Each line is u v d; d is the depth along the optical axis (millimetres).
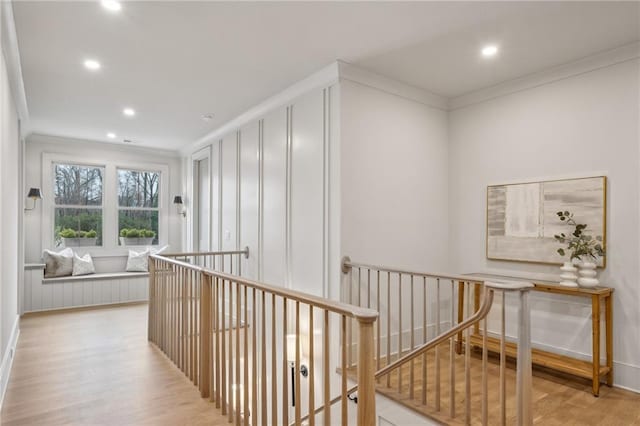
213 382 2691
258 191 4539
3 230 2826
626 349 2916
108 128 5395
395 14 2541
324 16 2564
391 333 3639
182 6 2430
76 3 2381
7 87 2887
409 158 3885
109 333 4340
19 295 5051
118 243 6484
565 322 3264
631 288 2908
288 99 3969
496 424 2289
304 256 3787
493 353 3555
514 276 3654
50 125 5234
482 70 3449
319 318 3602
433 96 4070
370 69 3439
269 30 2754
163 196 6914
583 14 2521
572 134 3264
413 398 2623
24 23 2609
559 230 3318
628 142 2951
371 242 3559
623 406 2619
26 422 2350
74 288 5637
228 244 5207
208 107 4488
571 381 3020
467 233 4066
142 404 2605
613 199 3018
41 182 5824
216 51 3078
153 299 4016
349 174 3418
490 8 2467
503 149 3766
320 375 3561
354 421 3133
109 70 3422
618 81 3012
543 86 3475
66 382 2949
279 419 3982
